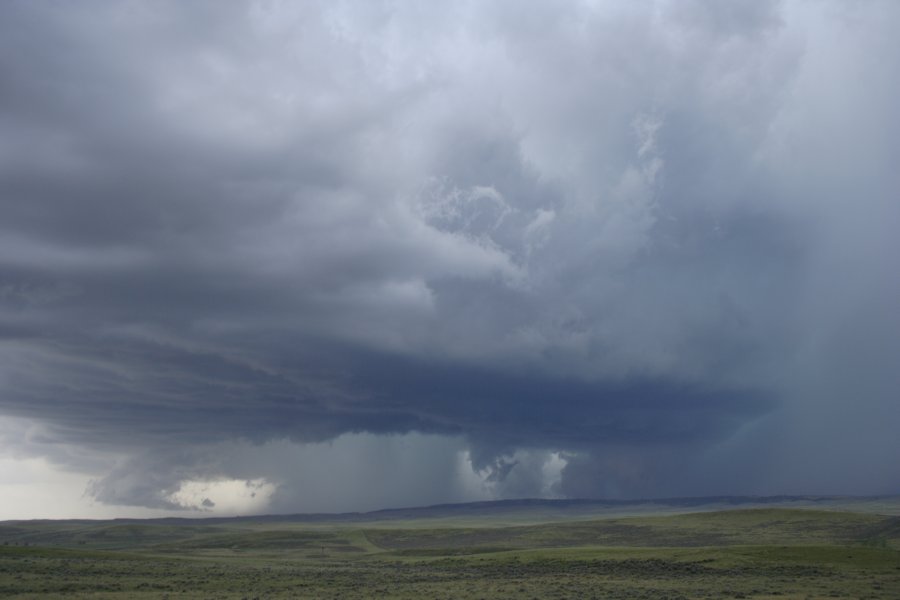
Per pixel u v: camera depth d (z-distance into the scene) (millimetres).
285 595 81062
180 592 83938
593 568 118812
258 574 113250
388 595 81250
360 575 113375
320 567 137875
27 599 74688
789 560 116375
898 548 146750
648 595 79875
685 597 77438
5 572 100938
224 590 87125
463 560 147750
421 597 78688
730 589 85312
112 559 141375
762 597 77062
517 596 79562
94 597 76812
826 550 123562
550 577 105688
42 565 113125
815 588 85688
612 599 75938
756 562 115312
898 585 89312
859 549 124438
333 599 76500
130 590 85188
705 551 128500
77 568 111938
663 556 127750
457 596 79688
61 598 75625
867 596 77750
